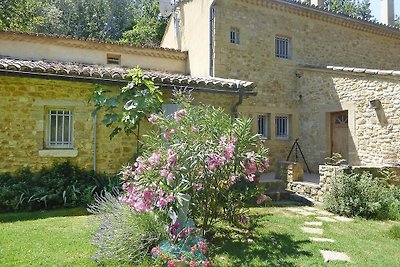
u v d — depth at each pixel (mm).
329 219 6422
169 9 13547
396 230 5469
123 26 30062
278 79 11664
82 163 7801
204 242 4156
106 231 4430
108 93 8031
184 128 4797
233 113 9320
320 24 12586
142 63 11555
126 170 4977
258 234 5316
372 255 4473
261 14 11391
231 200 5207
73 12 26703
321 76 11258
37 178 7207
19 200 6543
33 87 7445
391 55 14477
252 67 11133
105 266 3918
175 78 8227
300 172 8867
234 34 11000
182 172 4504
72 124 7828
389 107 9133
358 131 10047
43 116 7527
